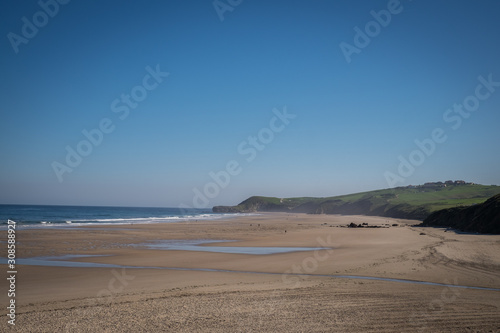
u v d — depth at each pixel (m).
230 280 17.09
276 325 10.13
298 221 99.56
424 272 19.08
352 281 16.78
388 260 23.23
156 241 37.25
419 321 10.58
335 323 10.34
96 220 84.88
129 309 11.55
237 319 10.62
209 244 34.97
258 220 105.81
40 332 9.38
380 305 12.27
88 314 10.95
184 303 12.32
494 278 17.56
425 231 50.94
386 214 135.12
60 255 25.56
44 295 13.65
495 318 10.92
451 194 160.12
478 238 37.28
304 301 12.74
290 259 24.47
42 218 89.81
